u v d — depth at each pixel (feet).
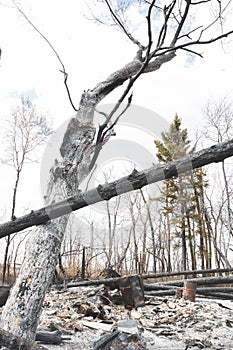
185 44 10.41
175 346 9.16
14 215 7.47
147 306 15.48
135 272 40.93
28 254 7.46
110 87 9.30
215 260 56.59
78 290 18.43
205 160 5.79
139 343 6.84
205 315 13.83
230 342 10.03
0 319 7.21
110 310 14.19
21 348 4.22
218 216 57.62
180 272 25.25
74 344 8.97
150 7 9.30
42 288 7.29
